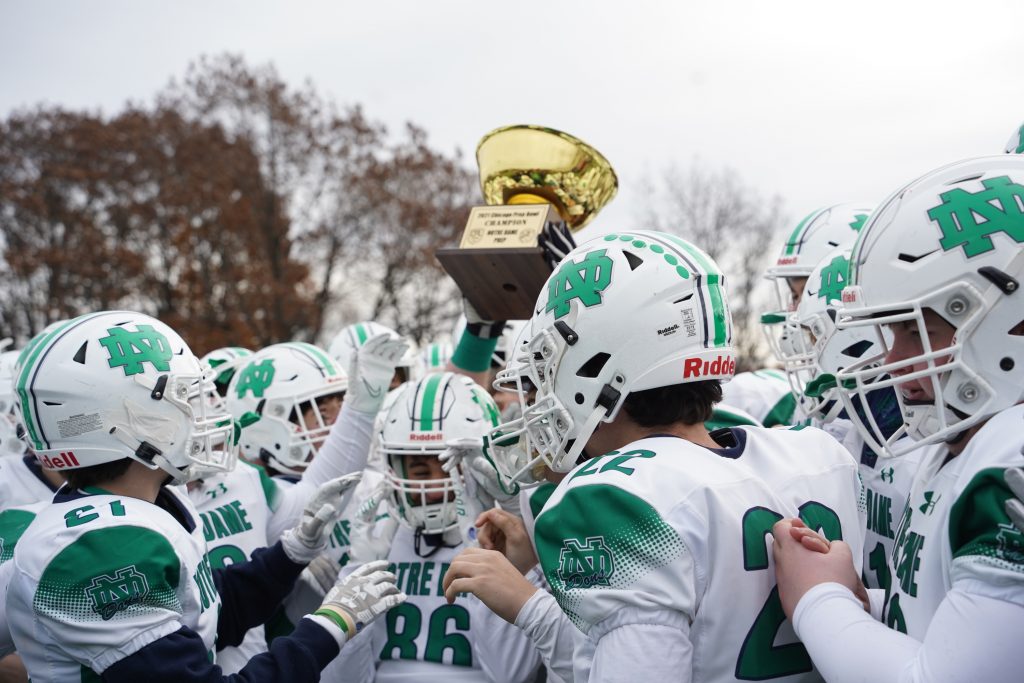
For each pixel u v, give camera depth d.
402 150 27.97
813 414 3.26
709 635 1.88
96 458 2.59
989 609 1.51
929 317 1.85
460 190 28.50
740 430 2.24
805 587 1.83
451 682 3.21
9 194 27.39
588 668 1.98
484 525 2.86
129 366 2.62
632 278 2.14
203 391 2.79
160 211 27.12
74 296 27.33
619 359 2.12
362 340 5.89
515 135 3.49
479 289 3.44
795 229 4.05
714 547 1.89
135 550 2.39
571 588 1.91
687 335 2.12
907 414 1.95
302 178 27.62
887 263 1.89
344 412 3.98
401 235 27.56
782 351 3.70
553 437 2.23
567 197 3.51
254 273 25.62
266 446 4.46
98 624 2.33
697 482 1.94
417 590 3.45
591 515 1.91
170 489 2.85
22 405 2.64
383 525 3.67
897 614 1.92
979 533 1.62
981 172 1.87
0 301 28.06
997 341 1.77
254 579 3.24
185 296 26.30
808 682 1.98
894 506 2.68
